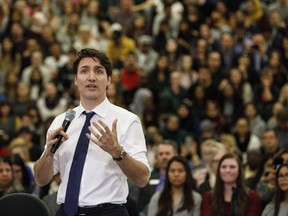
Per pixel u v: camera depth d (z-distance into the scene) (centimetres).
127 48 2408
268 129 1702
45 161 816
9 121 1998
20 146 1636
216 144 1477
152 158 1708
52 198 1272
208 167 1474
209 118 2011
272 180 1271
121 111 838
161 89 2198
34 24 2564
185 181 1277
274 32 2520
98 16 2645
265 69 2170
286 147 1358
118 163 796
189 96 2136
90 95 827
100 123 785
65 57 2366
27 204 946
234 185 1242
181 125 2005
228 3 2709
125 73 2220
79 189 815
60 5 2719
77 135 830
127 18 2594
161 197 1283
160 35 2472
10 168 1294
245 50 2325
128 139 826
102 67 831
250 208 1234
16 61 2336
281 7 2633
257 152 1463
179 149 1819
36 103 2123
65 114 845
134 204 1205
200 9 2611
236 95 2083
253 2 2558
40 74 2222
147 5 2714
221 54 2291
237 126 1864
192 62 2284
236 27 2497
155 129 1886
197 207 1269
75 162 821
